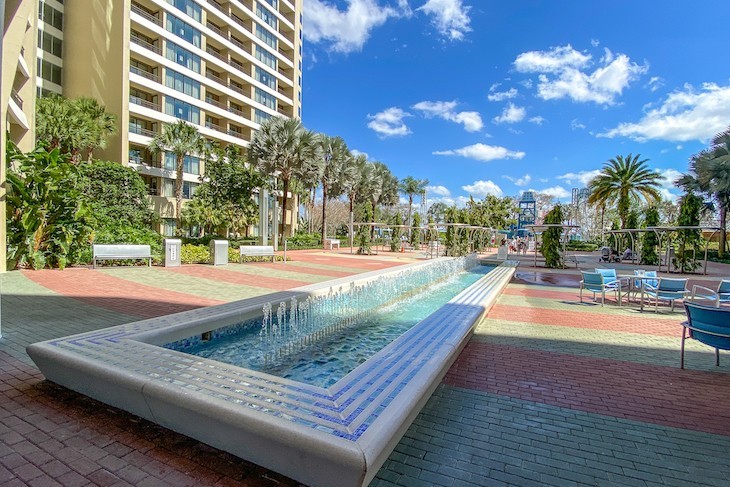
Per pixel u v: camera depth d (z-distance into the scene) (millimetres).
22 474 2150
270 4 43188
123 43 28250
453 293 9570
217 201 28844
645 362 4625
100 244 11484
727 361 4699
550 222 19297
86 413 2826
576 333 5988
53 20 28188
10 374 3498
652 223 21469
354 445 1888
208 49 36906
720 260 24641
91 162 24094
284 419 2139
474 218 37219
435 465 2451
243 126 40312
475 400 3471
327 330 5836
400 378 2828
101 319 5605
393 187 49656
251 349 4812
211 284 9453
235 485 2092
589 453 2643
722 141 25281
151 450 2398
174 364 2961
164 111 31344
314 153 29109
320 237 38312
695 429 3010
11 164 10180
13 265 9828
